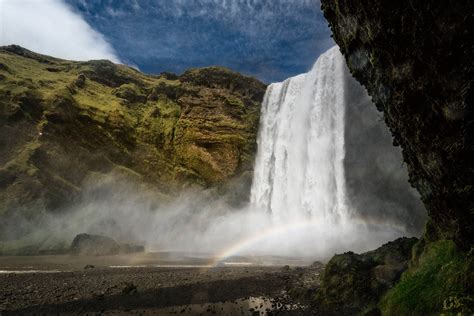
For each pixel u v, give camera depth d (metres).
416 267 9.57
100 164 55.06
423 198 9.98
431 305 7.05
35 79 60.41
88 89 67.75
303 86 62.16
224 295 15.71
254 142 69.00
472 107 6.33
